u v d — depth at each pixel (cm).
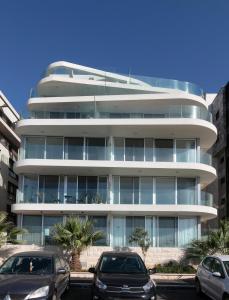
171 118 3269
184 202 3331
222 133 5309
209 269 1537
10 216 4572
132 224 3281
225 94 5353
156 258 3147
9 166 4675
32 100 3459
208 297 1641
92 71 3725
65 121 3275
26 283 1150
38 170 3322
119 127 3309
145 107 3503
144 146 3441
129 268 1388
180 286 2033
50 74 3703
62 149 3331
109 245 3198
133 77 3712
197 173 3334
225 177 5169
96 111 3419
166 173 3338
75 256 2823
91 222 2958
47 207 3173
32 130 3362
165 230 3284
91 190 3359
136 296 1229
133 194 3334
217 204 5419
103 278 1285
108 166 3195
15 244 3078
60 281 1336
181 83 3672
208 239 2947
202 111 3397
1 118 4384
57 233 2880
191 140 3459
